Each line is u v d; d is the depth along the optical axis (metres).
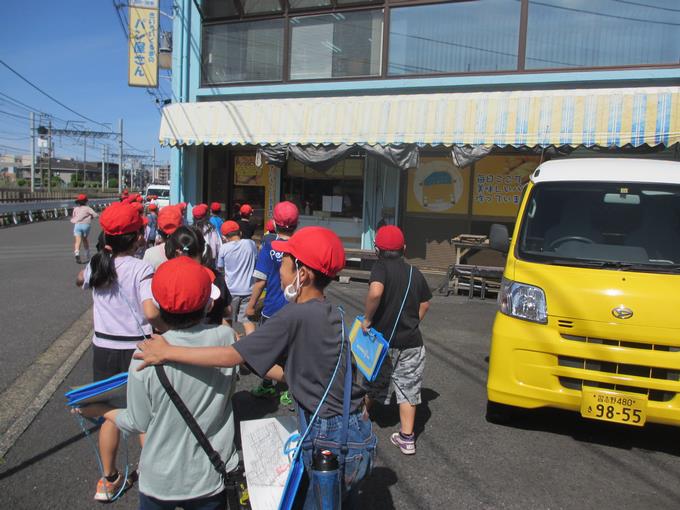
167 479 2.18
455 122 9.89
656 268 4.24
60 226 26.09
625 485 3.64
